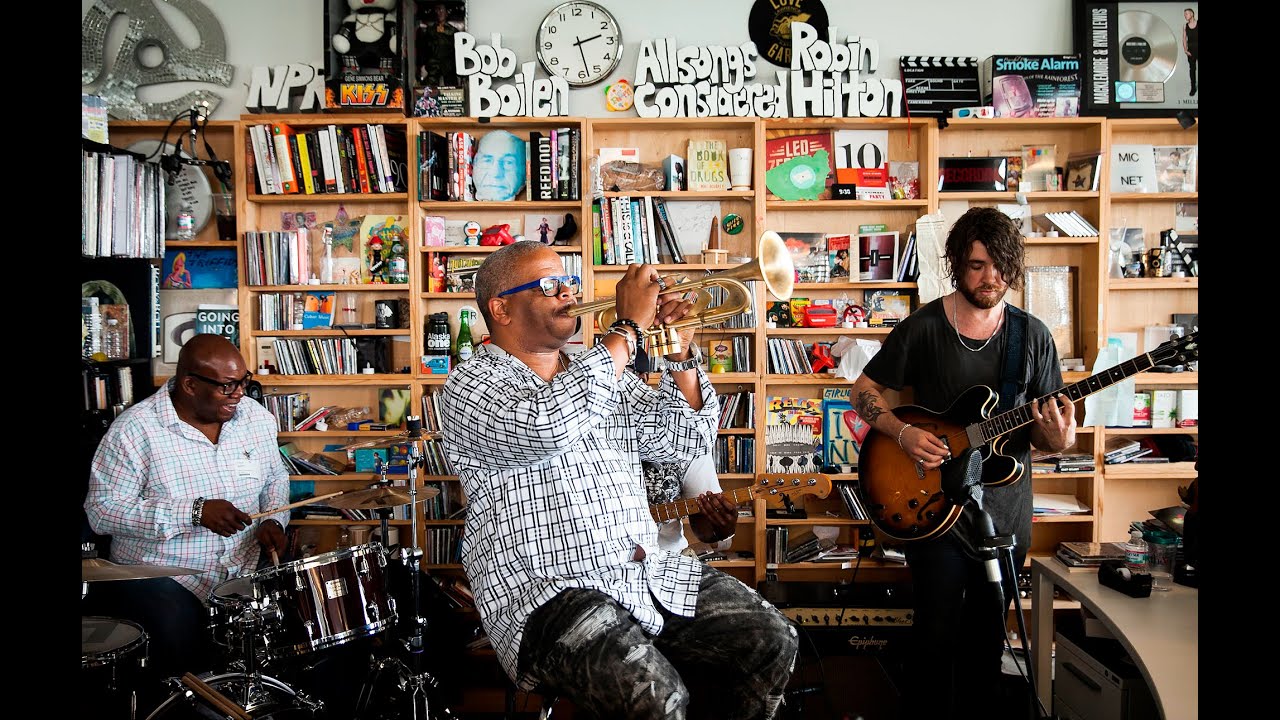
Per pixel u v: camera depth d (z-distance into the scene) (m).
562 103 3.85
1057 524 4.01
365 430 3.90
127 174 3.58
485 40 3.99
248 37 4.01
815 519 3.80
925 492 2.61
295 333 3.93
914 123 3.83
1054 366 2.73
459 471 1.92
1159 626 2.11
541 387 1.88
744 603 1.86
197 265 4.00
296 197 3.88
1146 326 3.99
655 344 1.90
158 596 2.76
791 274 1.85
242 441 3.19
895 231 3.99
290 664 2.86
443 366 3.88
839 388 3.97
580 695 1.64
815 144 3.95
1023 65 3.83
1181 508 2.63
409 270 3.88
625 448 2.01
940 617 2.57
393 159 3.87
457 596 3.63
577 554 1.76
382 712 2.93
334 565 2.61
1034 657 2.75
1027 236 3.80
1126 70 3.89
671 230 3.89
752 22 3.94
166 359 3.99
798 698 3.01
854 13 3.97
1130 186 3.93
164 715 2.35
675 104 3.86
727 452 3.86
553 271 1.90
